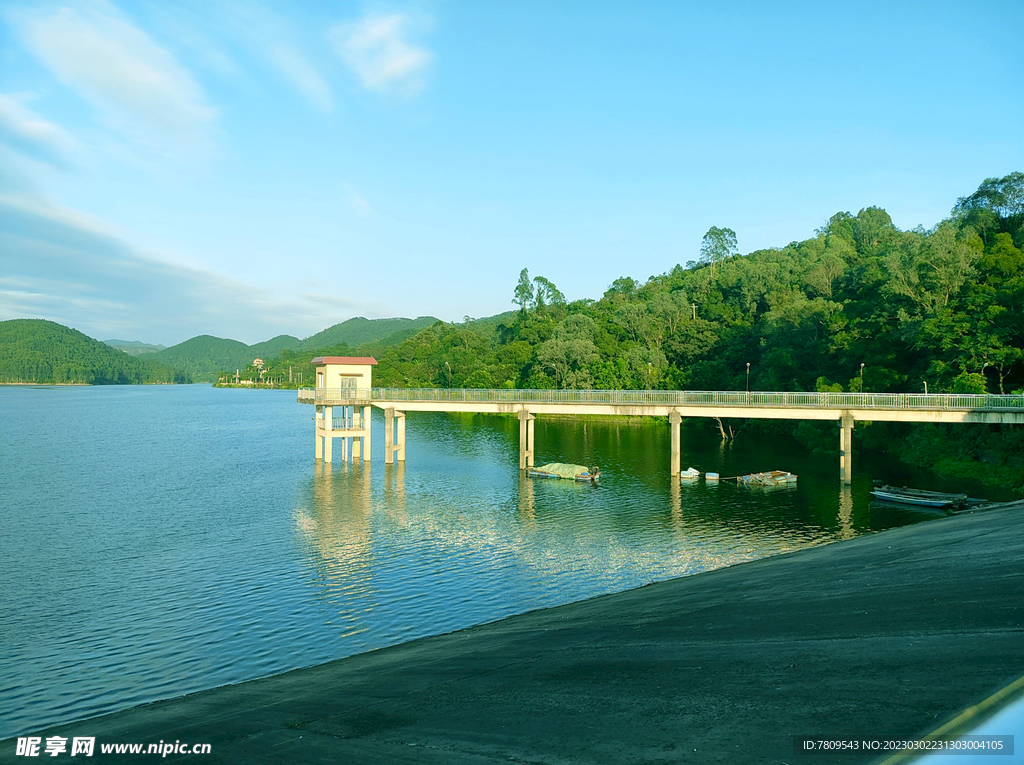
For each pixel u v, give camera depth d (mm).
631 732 6918
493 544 31562
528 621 17625
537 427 93250
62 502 42000
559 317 178000
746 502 40625
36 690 17234
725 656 9656
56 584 25812
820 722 6379
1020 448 45969
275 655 19250
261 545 31562
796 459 59344
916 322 59219
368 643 20062
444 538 32781
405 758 7219
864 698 6879
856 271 90438
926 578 13695
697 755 5984
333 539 32688
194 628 21344
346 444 59531
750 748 5984
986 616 9703
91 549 30891
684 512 38094
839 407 45531
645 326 126375
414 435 84125
